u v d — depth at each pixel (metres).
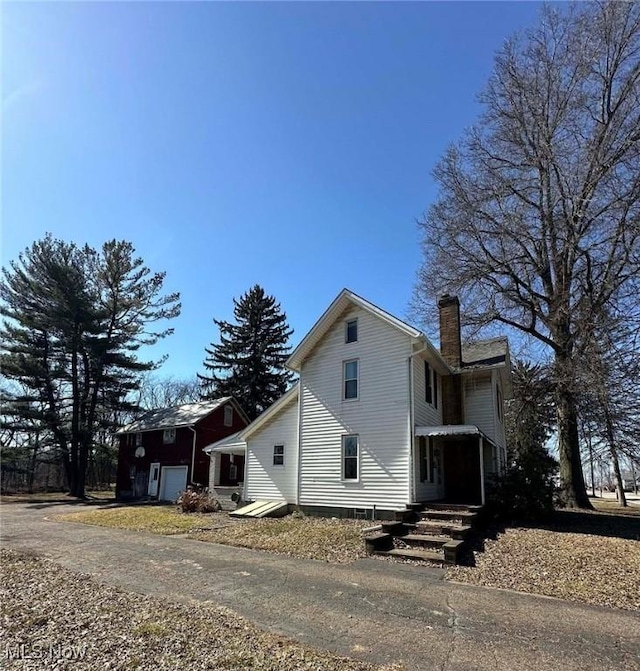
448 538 10.55
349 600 6.87
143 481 31.23
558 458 20.59
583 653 5.04
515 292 19.44
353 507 14.77
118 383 33.94
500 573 8.44
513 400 20.92
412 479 13.70
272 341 42.69
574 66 18.50
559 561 8.98
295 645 5.07
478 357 19.16
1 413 30.53
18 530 15.00
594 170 17.67
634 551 9.59
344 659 4.75
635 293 16.86
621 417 17.33
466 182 19.88
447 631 5.65
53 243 32.72
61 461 35.88
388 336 15.20
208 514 18.33
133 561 9.70
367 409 15.17
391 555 9.88
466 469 16.80
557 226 18.42
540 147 18.89
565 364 16.95
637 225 16.17
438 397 17.22
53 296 31.83
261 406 41.19
